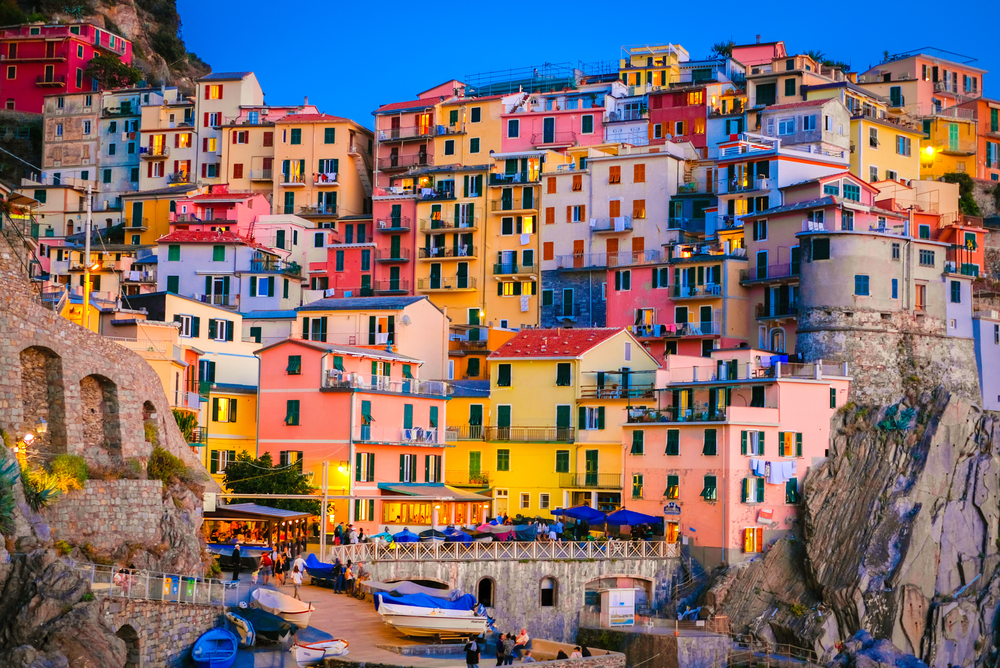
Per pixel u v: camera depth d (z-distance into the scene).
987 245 122.38
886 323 101.00
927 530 86.94
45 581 43.78
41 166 166.12
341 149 150.38
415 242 134.75
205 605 52.03
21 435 50.81
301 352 88.38
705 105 139.38
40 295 63.78
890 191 121.50
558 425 98.00
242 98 157.50
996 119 144.62
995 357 107.44
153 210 148.25
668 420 90.56
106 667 43.50
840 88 131.25
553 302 125.50
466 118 149.88
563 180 128.50
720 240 114.56
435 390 95.25
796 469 88.94
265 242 139.12
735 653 77.88
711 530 85.25
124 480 54.38
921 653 84.25
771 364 92.31
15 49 168.62
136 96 163.50
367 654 55.75
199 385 87.69
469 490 99.38
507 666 56.50
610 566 81.12
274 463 87.62
